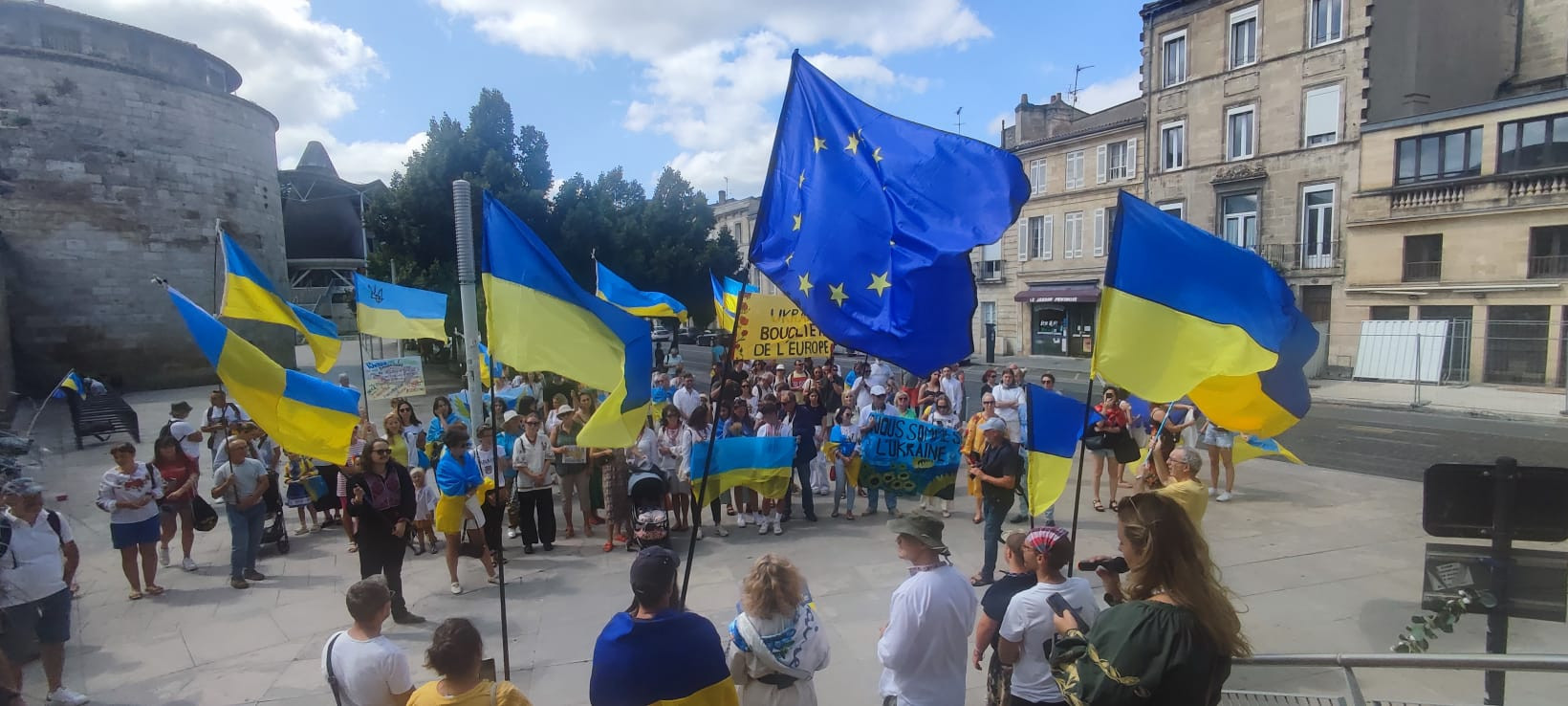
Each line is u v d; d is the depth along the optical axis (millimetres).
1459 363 22734
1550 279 21766
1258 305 4582
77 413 15578
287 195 57062
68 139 28281
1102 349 4453
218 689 5797
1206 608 2344
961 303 4246
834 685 5574
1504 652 4207
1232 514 9688
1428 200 24328
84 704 4926
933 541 3699
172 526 8414
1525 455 13664
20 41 29391
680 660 3125
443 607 7285
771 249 4504
